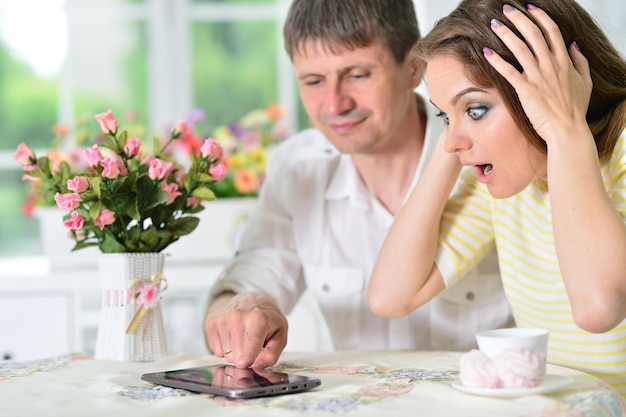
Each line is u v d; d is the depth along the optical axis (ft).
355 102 5.93
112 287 5.32
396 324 6.50
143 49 13.32
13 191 12.98
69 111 13.12
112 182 5.21
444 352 5.17
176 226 5.50
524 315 5.40
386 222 6.50
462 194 5.70
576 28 4.63
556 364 4.99
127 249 5.35
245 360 4.61
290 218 6.77
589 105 4.72
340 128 5.98
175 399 3.95
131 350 5.26
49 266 9.98
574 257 4.16
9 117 12.98
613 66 4.75
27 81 13.03
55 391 4.32
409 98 6.34
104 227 5.33
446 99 4.47
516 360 3.76
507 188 4.54
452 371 4.48
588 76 4.48
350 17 5.70
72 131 11.85
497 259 6.28
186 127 5.76
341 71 5.85
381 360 4.93
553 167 4.26
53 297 9.65
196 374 4.43
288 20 6.02
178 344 10.34
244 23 13.46
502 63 4.25
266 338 4.99
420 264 5.44
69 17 13.10
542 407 3.59
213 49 13.44
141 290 5.29
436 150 5.47
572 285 4.16
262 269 6.55
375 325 6.56
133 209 5.25
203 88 13.44
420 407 3.68
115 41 13.24
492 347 3.84
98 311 11.59
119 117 13.24
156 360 5.30
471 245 5.58
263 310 5.05
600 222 4.17
